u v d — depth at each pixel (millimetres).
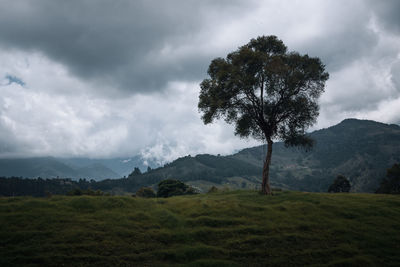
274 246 13664
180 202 21953
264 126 29016
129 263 11539
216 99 28188
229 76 28000
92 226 14711
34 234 13266
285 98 28141
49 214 15898
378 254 13008
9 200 19375
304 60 28328
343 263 11953
